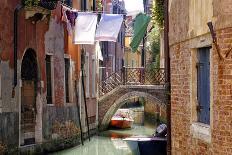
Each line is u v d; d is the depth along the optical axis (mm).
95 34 15969
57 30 16859
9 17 13234
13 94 13477
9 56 13234
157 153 12992
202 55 7070
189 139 7406
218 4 6211
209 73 6805
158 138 13195
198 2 6918
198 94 7227
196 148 7098
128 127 25359
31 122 14859
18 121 13836
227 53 6070
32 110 14930
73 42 16422
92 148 18703
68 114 17922
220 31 6188
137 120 31906
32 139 14883
